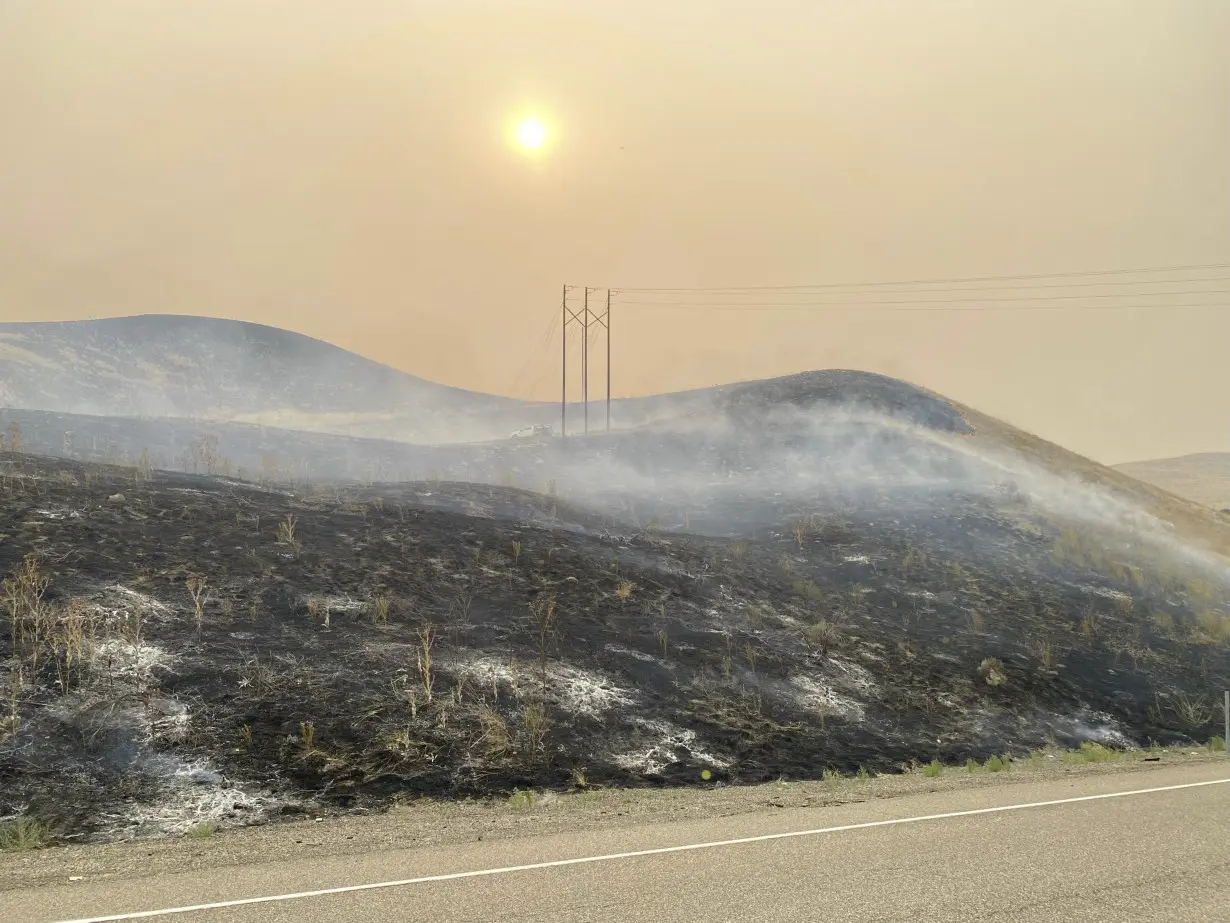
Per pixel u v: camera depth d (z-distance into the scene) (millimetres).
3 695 13758
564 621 20938
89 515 21500
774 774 16094
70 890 7902
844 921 6371
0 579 17141
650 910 6668
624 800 13359
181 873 8578
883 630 25609
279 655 16578
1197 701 24719
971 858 8094
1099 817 9938
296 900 7168
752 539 34438
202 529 22016
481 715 15820
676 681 19219
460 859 8570
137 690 14625
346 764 13773
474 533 25750
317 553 21750
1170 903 6762
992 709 21828
